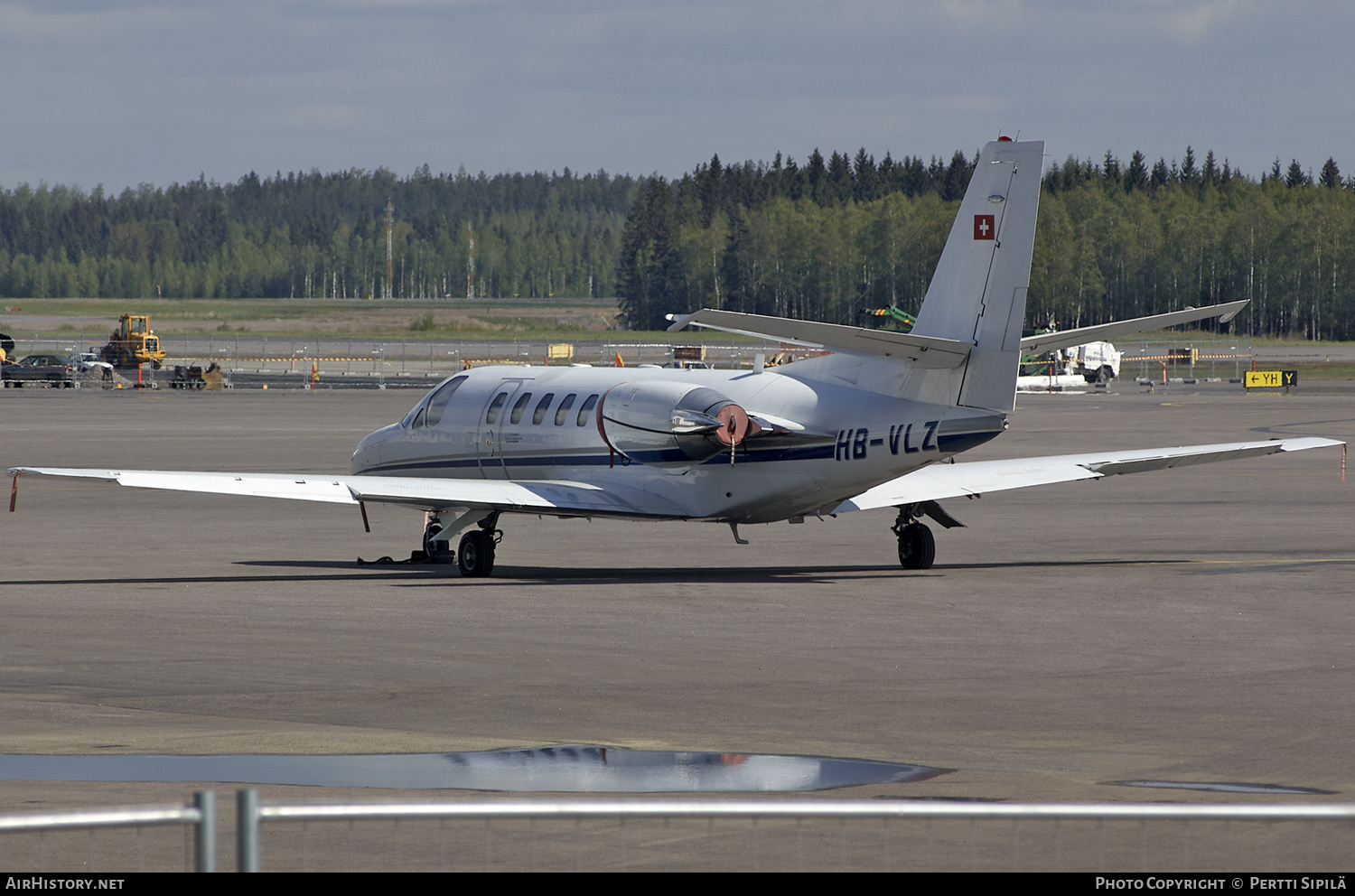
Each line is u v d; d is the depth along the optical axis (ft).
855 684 187.73
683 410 297.53
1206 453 315.17
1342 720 166.30
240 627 233.76
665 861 108.99
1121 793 132.26
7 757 146.92
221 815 122.21
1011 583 289.33
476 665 200.85
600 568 319.88
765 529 401.90
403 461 355.97
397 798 129.59
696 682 188.75
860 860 108.99
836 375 294.25
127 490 507.71
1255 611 249.96
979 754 148.97
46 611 251.39
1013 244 274.57
